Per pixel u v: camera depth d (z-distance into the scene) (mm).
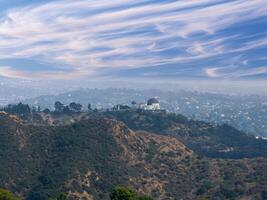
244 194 155250
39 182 155875
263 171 173125
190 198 162000
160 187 169125
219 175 177625
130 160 179250
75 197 147875
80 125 190000
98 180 159875
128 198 105438
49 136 182125
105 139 183875
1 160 162625
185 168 187875
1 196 114312
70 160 164250
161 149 197125
